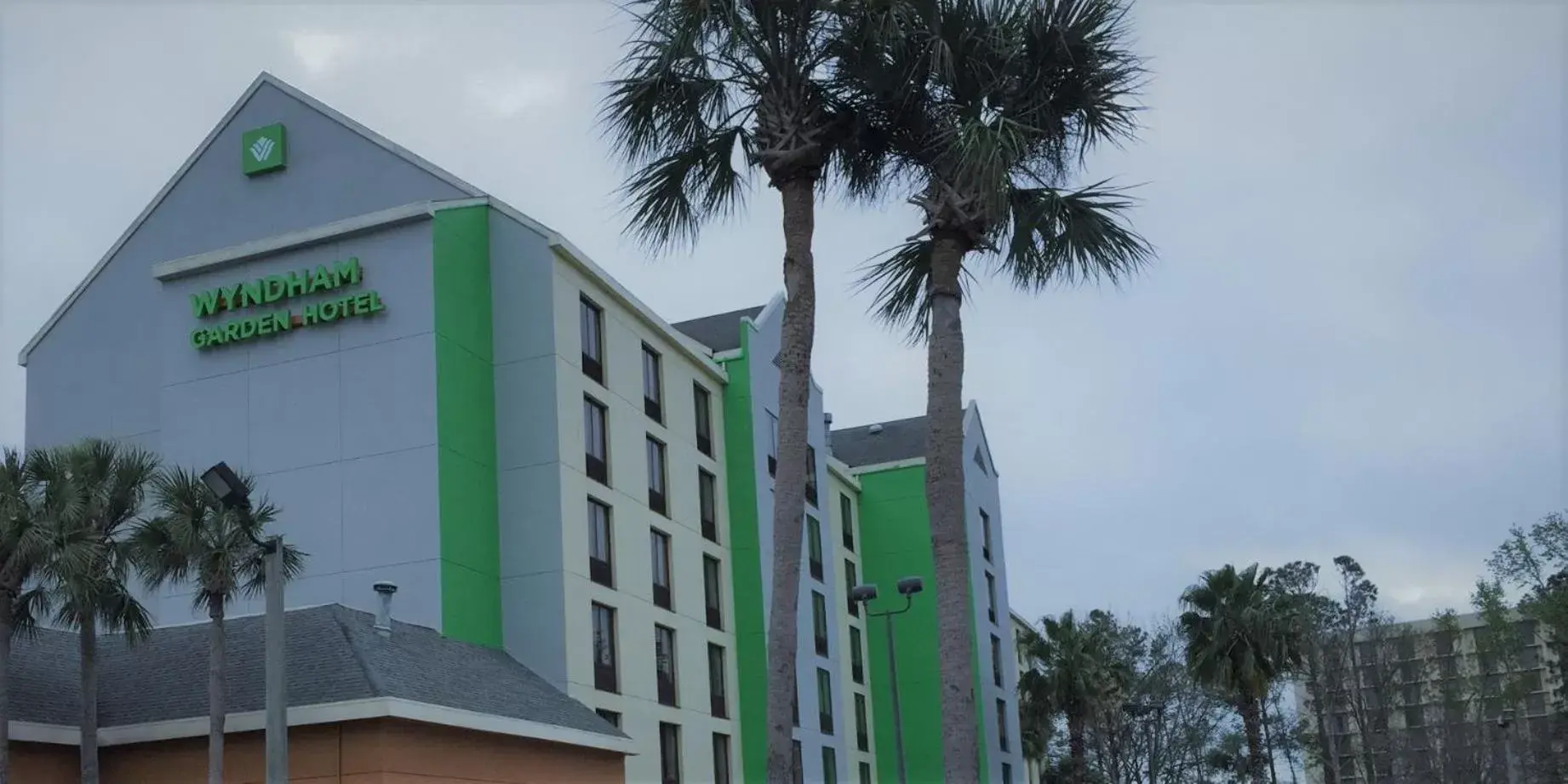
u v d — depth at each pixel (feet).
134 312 138.72
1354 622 319.88
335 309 123.13
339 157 133.18
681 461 149.28
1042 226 62.80
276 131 135.44
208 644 99.35
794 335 61.00
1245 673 186.39
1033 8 60.34
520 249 128.98
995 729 210.59
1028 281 64.49
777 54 60.80
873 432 230.89
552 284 127.34
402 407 119.44
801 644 169.99
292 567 86.94
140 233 139.85
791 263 61.62
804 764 165.48
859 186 64.85
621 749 109.70
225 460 124.36
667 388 148.66
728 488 160.25
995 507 236.02
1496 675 303.27
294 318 124.36
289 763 85.87
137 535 82.99
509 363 127.13
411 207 122.72
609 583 129.39
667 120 62.39
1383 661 319.68
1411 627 326.65
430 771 87.76
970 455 225.56
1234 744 293.23
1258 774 186.39
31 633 85.20
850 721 189.98
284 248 126.52
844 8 59.36
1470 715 328.08
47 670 96.43
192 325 128.57
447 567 115.44
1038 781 277.85
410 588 115.24
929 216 60.29
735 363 164.45
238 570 83.82
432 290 121.08
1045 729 229.25
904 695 202.08
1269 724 298.56
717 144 63.26
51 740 86.02
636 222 64.59
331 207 132.26
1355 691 316.81
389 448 119.03
